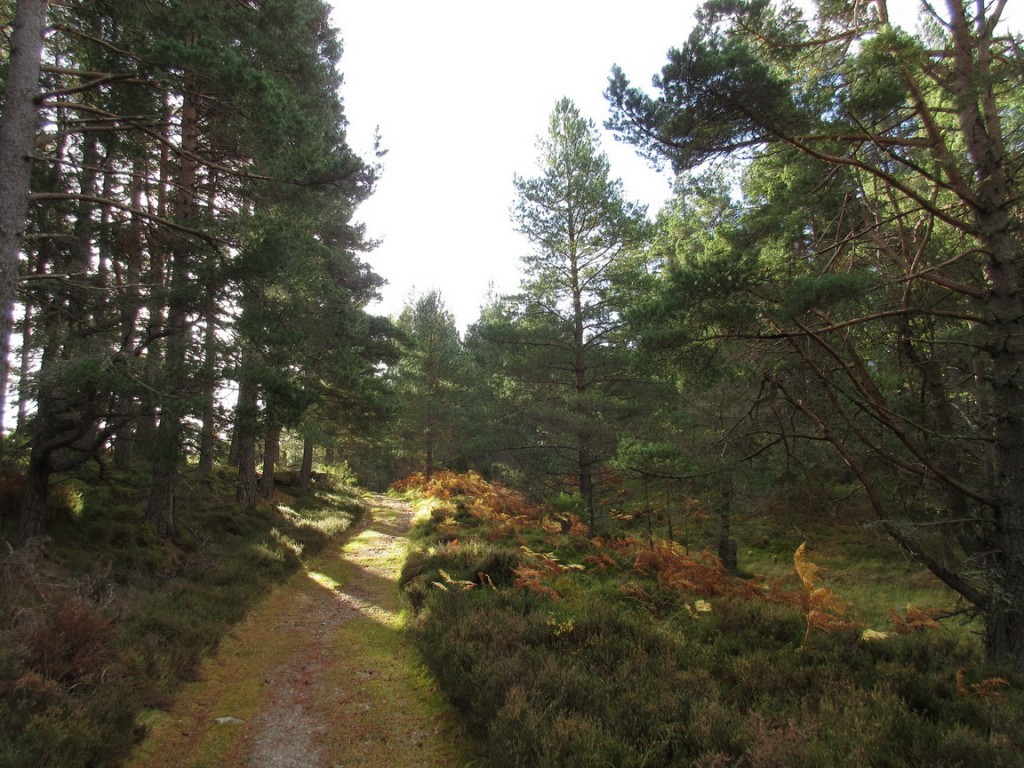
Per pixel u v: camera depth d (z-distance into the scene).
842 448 8.55
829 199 9.36
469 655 6.40
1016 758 4.14
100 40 7.58
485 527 16.72
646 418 15.59
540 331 16.95
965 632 10.48
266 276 9.15
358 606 10.55
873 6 8.57
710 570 10.96
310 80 12.53
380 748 5.49
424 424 31.70
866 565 15.05
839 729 4.64
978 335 7.98
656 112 7.27
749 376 9.02
